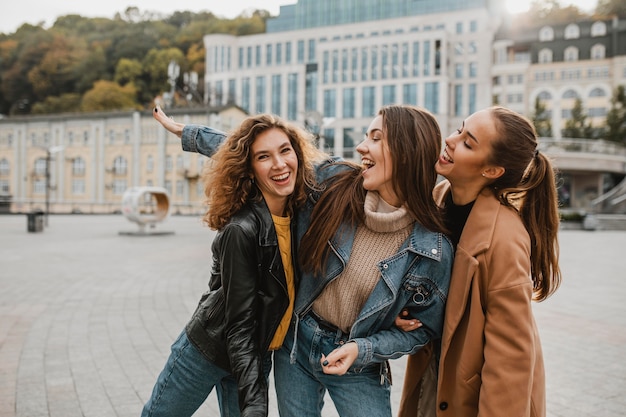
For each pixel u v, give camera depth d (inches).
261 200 74.4
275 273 73.4
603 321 252.7
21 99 3558.1
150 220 784.3
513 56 3361.2
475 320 67.6
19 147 2460.6
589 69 3006.9
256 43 3334.2
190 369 78.5
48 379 161.9
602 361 188.2
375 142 71.7
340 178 77.4
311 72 3147.1
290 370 78.9
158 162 2269.9
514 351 64.3
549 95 3043.8
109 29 4133.9
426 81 2741.1
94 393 151.0
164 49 3762.3
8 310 260.1
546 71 3063.5
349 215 73.8
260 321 74.2
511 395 63.7
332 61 2938.0
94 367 173.8
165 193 794.8
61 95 3444.9
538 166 72.3
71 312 256.5
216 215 74.5
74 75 3545.8
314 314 76.5
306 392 78.4
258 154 72.7
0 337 209.5
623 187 1823.3
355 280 73.0
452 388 70.8
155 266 426.3
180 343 79.9
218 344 75.2
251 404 68.6
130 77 3491.6
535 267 75.1
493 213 69.5
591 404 149.1
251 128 72.7
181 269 409.7
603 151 1776.6
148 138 2281.0
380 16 3577.8
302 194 76.7
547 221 74.3
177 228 965.2
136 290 318.7
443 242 71.0
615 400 152.0
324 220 72.9
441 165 71.5
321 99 2962.6
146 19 4596.5
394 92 2807.6
